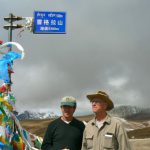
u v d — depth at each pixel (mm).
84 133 4199
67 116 4676
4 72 4586
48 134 4715
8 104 4480
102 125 4078
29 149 4680
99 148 4035
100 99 4121
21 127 4676
